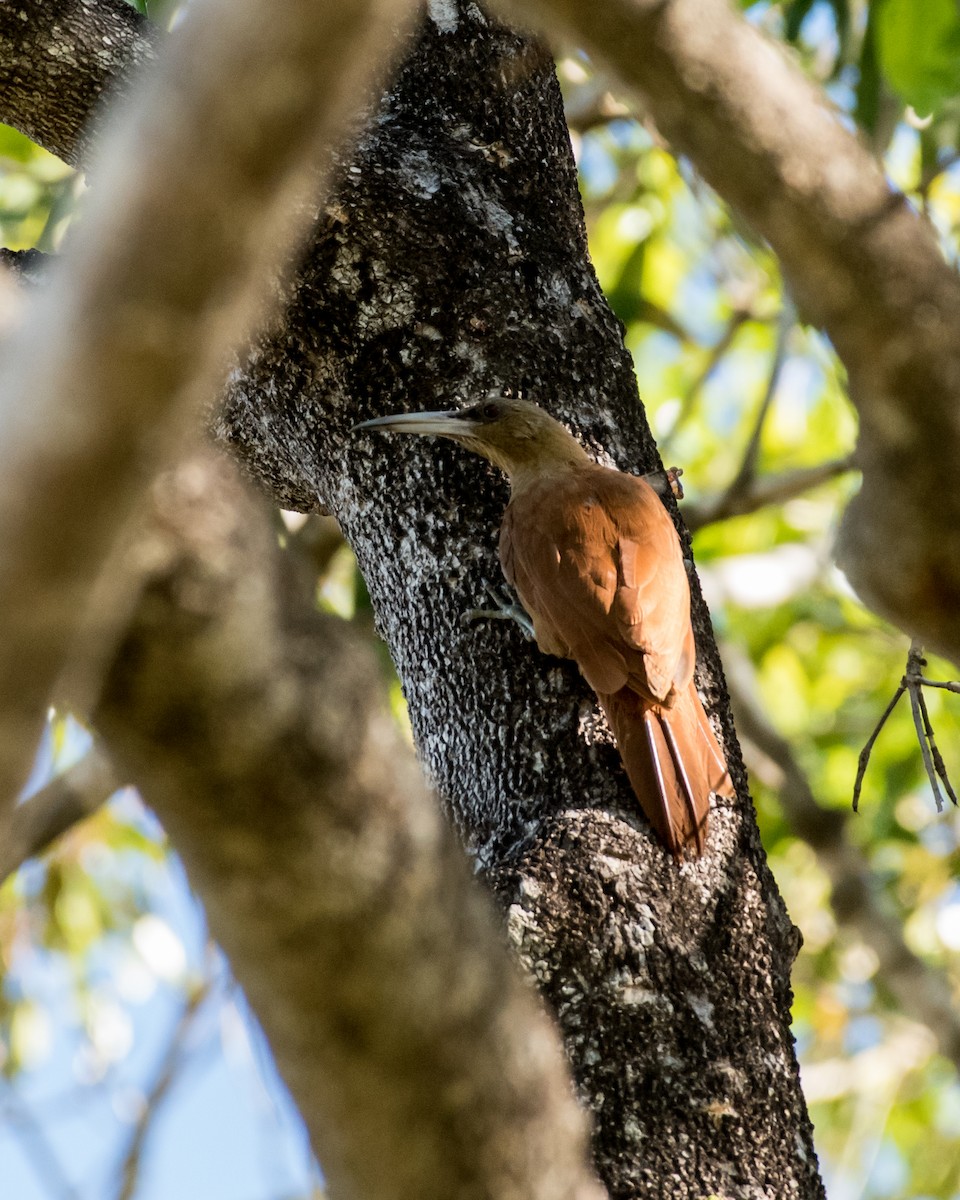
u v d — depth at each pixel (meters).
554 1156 4.64
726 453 20.33
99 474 3.04
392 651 8.88
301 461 9.27
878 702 18.81
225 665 3.81
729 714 9.29
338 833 4.07
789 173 4.31
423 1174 4.54
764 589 18.34
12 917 16.20
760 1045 7.23
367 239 8.83
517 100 9.50
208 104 2.91
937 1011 15.39
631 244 18.94
